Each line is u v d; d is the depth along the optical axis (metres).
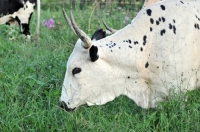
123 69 6.43
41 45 9.82
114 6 12.85
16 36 10.81
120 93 6.56
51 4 16.72
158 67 6.43
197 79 6.66
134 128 6.29
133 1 13.31
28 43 10.19
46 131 6.31
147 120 6.32
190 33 6.44
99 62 6.30
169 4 6.56
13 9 11.42
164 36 6.40
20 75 7.64
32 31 12.02
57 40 10.16
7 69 8.00
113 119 6.51
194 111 6.41
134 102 7.00
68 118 6.37
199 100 6.73
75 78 6.32
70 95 6.37
